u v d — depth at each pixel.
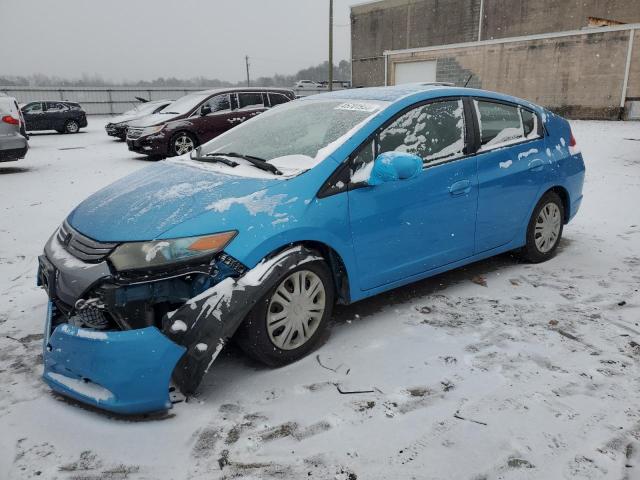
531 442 2.21
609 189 7.09
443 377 2.69
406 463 2.10
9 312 3.59
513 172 3.86
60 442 2.26
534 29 31.91
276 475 2.05
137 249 2.44
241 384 2.66
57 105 21.28
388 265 3.21
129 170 10.27
